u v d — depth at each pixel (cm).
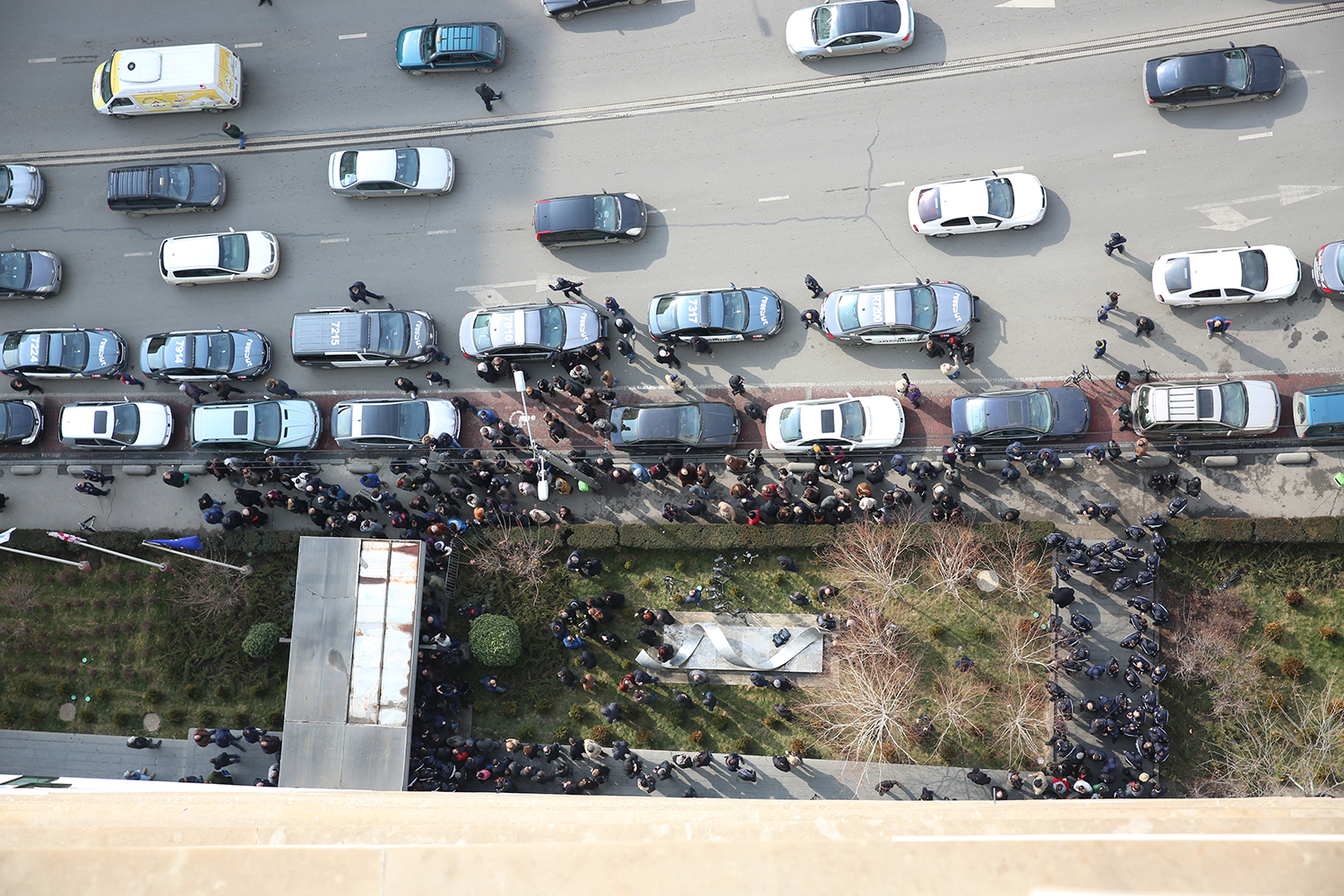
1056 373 3731
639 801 1984
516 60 4156
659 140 4056
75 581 3941
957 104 3897
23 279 4141
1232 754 3384
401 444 3891
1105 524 3606
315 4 4275
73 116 4319
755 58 4028
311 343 3925
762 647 3647
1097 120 3806
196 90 4103
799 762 3547
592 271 4034
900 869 1157
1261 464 3562
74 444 3991
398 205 4150
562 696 3712
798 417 3700
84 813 1609
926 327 3684
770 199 3972
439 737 3594
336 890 1187
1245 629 3472
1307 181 3659
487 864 1198
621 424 3775
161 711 3822
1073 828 1220
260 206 4216
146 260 4225
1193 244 3709
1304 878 1108
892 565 3575
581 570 3703
